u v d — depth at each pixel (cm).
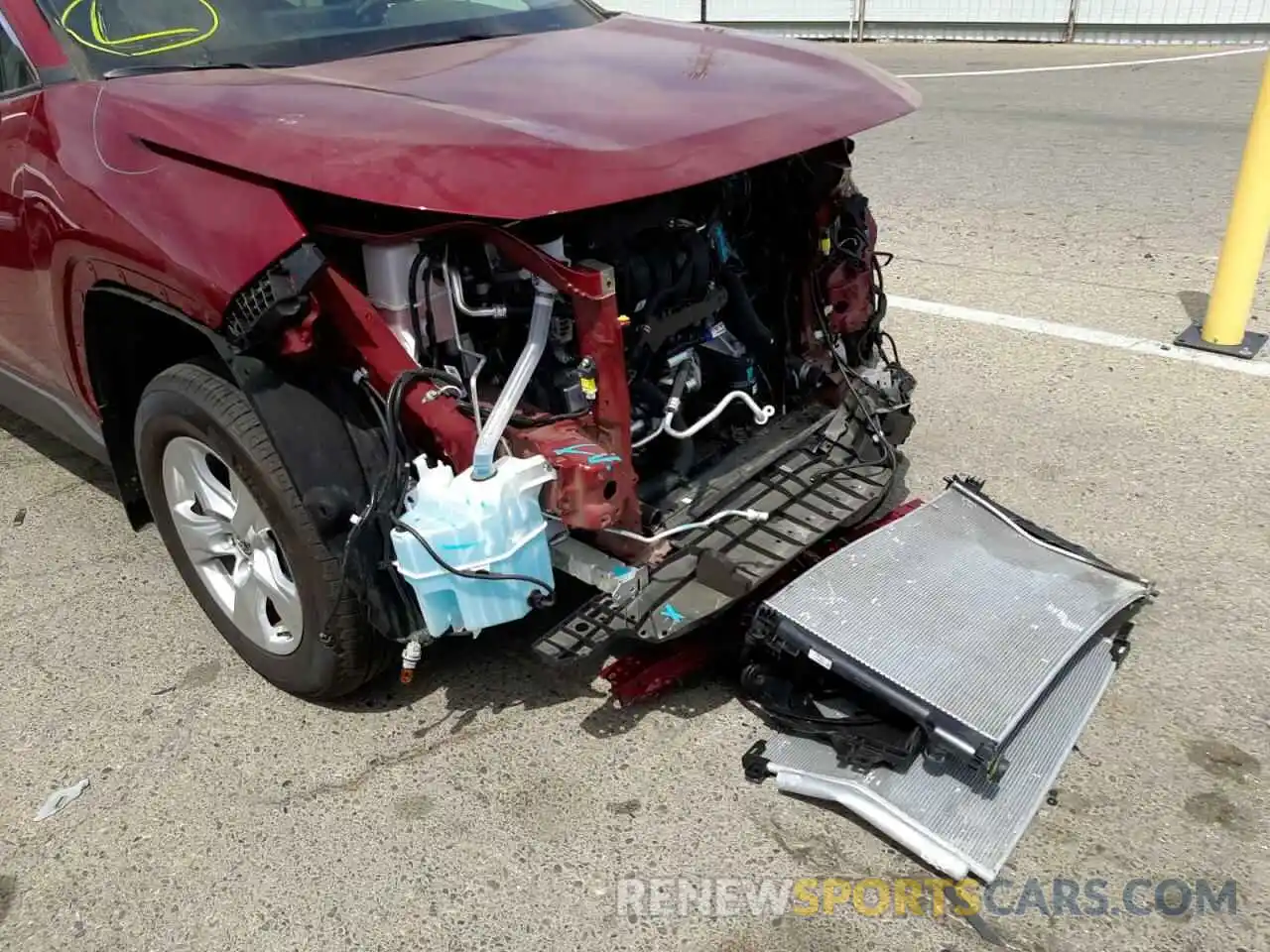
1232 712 258
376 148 211
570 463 214
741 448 289
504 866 226
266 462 231
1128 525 333
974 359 449
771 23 1401
